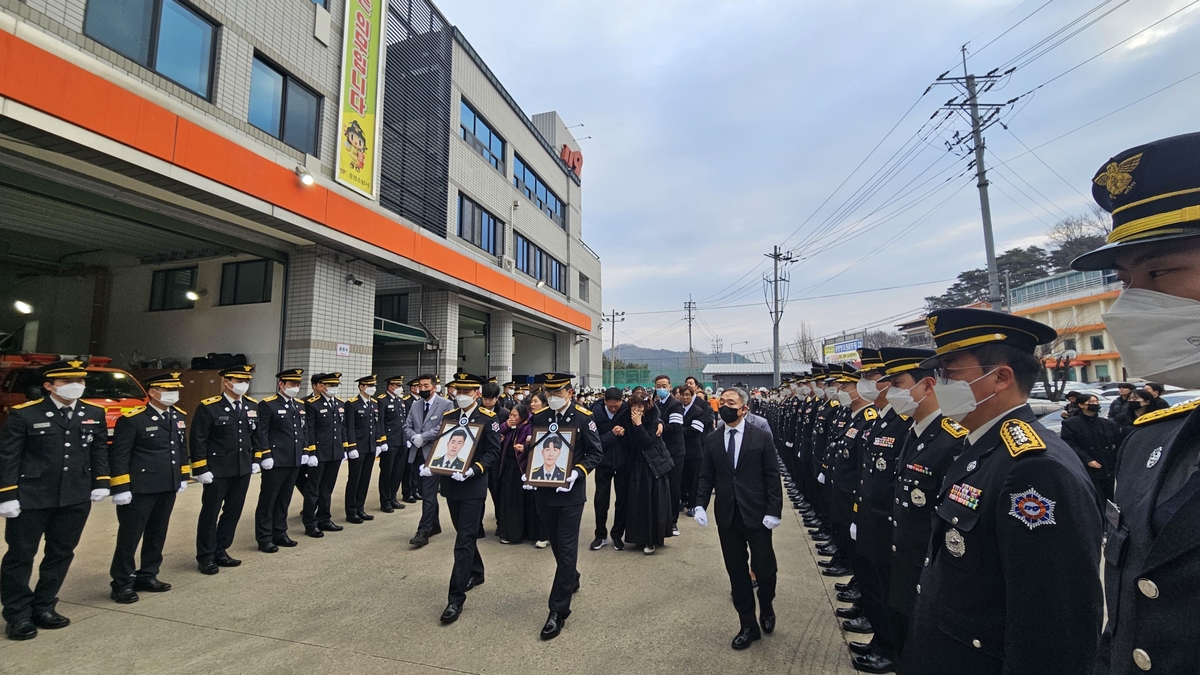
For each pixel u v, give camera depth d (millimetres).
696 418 8109
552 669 3334
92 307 12453
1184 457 1280
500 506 6332
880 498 3363
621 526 6141
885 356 3162
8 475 3688
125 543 4348
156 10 7441
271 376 10055
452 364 14398
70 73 5824
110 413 8461
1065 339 25516
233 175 7680
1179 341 1195
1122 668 1243
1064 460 1585
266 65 9133
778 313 32625
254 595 4488
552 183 22734
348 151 10438
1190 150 1228
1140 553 1264
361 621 4000
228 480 5262
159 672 3264
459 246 14570
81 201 7277
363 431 7203
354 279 10656
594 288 28609
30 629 3691
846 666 3393
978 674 1638
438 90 14172
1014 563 1539
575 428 4254
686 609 4281
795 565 5426
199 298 11242
